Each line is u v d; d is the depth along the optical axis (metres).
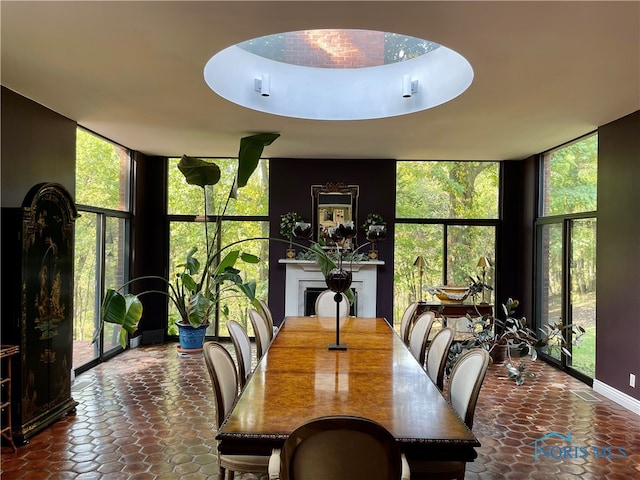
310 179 6.81
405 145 5.75
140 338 6.69
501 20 2.47
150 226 6.87
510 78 3.34
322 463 1.60
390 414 2.07
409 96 4.19
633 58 2.96
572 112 4.22
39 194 3.61
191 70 3.26
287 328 4.16
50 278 3.78
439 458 1.85
